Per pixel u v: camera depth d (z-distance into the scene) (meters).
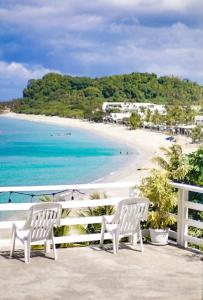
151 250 8.47
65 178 52.62
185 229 8.75
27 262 7.55
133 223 8.30
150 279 6.88
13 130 163.00
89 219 8.73
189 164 12.55
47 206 7.52
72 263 7.60
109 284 6.63
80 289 6.41
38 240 7.69
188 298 6.11
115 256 8.05
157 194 8.69
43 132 155.12
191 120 177.75
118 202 8.51
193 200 12.09
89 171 59.28
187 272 7.23
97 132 158.62
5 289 6.38
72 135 142.88
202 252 8.38
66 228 9.45
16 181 50.34
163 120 176.62
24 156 81.19
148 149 98.81
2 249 8.36
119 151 92.44
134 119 168.75
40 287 6.47
